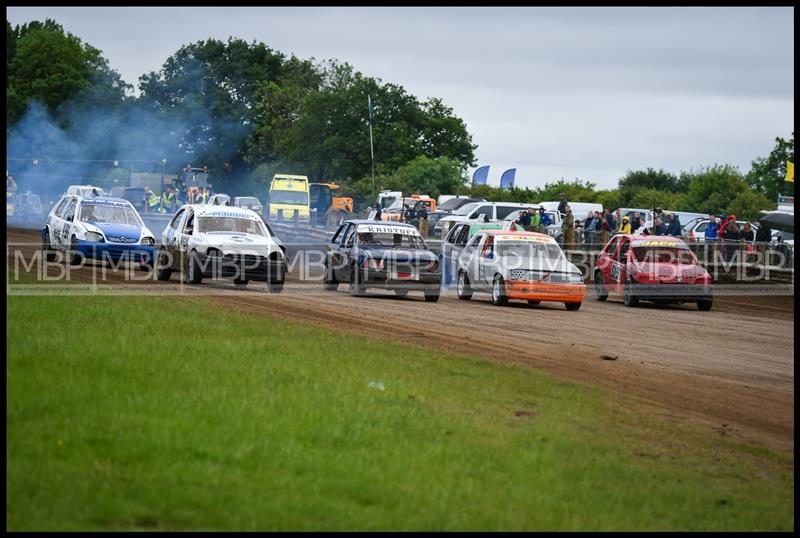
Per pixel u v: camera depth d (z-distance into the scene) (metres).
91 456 23.38
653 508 24.02
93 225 80.75
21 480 21.59
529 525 21.59
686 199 186.12
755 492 26.61
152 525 19.78
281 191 178.00
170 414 27.23
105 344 36.56
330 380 33.66
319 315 56.84
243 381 32.06
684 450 30.03
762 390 42.12
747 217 170.00
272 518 20.55
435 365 39.84
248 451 24.48
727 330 64.44
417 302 71.25
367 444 26.31
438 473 24.45
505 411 32.28
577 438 29.69
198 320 46.56
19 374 30.62
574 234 109.75
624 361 47.50
